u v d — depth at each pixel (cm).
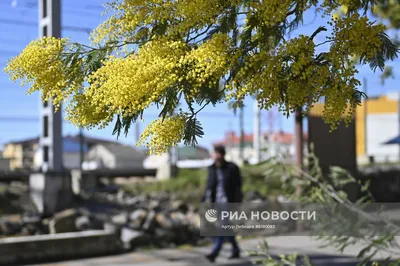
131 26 188
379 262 312
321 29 191
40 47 185
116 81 171
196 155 6512
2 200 1351
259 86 177
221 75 180
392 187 1363
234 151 6231
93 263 816
